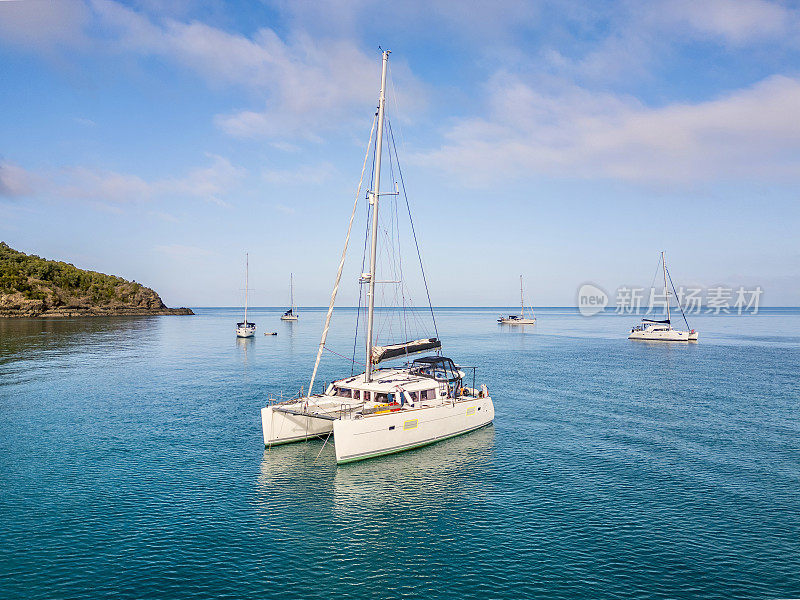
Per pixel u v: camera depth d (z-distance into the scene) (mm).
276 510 17000
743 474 20484
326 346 77438
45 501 17531
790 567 13336
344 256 25688
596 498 18062
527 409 32500
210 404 33562
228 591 12164
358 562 13609
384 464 21719
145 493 18344
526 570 13242
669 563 13570
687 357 63062
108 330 106750
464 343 85875
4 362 54094
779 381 43812
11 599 11648
